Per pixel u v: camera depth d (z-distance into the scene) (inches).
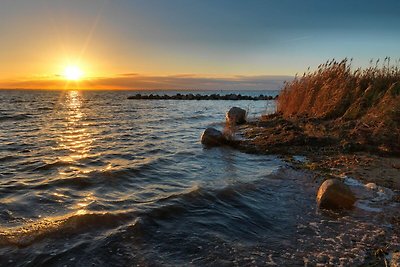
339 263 166.7
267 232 203.9
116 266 161.5
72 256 168.7
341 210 235.9
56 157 423.2
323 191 246.7
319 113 574.9
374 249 180.1
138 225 203.5
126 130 714.8
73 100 2716.5
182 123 860.0
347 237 195.3
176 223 212.7
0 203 245.9
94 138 595.8
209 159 403.5
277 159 389.1
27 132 686.5
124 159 408.5
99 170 347.3
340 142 422.0
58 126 800.3
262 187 288.0
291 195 268.8
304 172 330.0
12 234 190.5
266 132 530.0
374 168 327.0
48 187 288.8
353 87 565.3
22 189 282.5
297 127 518.9
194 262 166.6
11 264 160.2
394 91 513.0
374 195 257.8
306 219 223.0
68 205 243.1
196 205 243.9
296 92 671.1
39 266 159.5
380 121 437.7
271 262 167.9
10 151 465.7
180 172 343.9
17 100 2593.5
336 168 334.0
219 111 1339.8
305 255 175.3
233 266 163.6
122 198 258.2
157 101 2400.3
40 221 211.5
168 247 181.2
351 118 506.6
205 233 199.5
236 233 201.2
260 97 2652.6
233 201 254.7
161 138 590.2
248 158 403.9
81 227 200.5
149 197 260.2
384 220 217.0
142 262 165.3
